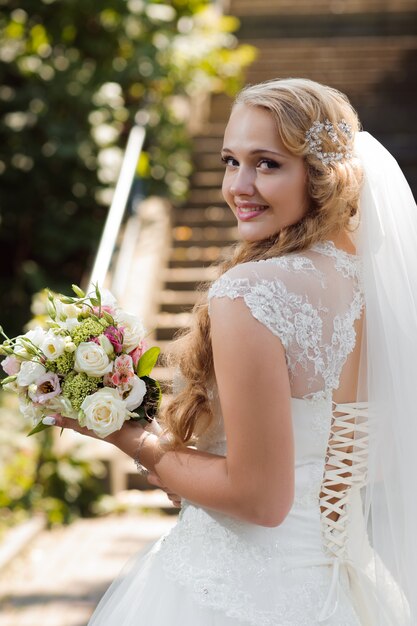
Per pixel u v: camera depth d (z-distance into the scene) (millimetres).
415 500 2303
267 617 2137
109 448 7199
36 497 6734
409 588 2314
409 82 12414
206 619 2172
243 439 2021
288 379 2066
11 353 2324
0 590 5410
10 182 10242
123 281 8414
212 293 2088
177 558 2285
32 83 10023
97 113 9992
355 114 2369
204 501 2119
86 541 6328
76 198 10234
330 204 2195
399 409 2275
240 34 14078
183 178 10383
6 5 10188
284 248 2189
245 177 2191
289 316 2074
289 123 2141
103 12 10234
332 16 14086
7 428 7023
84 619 4988
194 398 2232
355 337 2254
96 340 2271
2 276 10719
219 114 12664
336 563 2242
